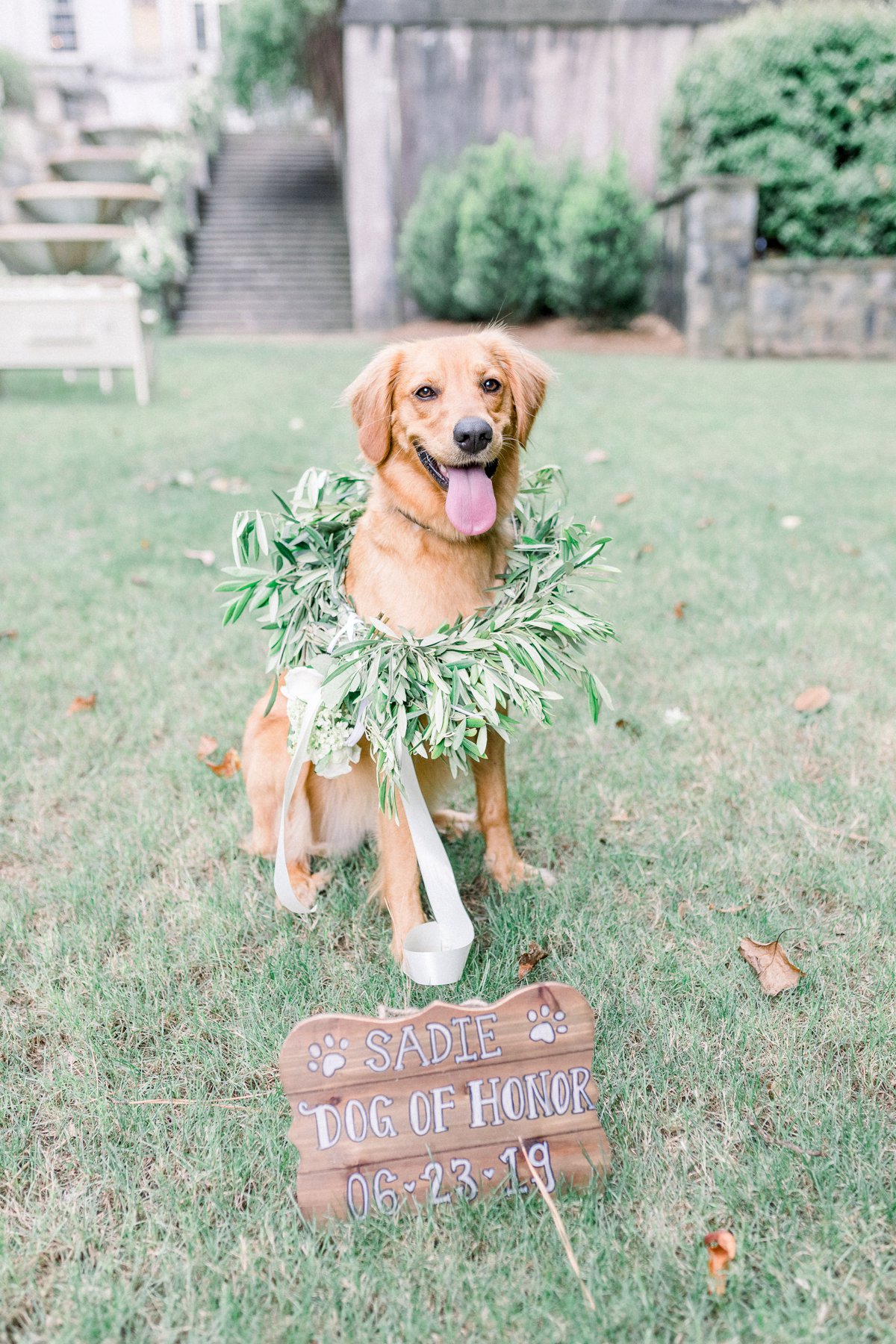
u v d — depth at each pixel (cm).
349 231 1812
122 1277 150
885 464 668
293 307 1695
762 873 248
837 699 339
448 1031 159
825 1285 145
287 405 895
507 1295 146
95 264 1195
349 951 225
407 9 1489
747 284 1252
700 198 1221
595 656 376
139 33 2656
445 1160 159
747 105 1245
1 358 898
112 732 323
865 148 1257
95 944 223
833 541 500
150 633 401
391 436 225
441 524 217
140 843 264
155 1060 192
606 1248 151
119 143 1905
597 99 1580
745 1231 153
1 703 343
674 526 521
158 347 1373
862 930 224
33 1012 205
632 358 1259
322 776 216
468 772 238
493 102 1569
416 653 199
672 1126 176
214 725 327
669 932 228
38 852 263
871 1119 173
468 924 195
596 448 717
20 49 2642
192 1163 168
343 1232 155
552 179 1361
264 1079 187
